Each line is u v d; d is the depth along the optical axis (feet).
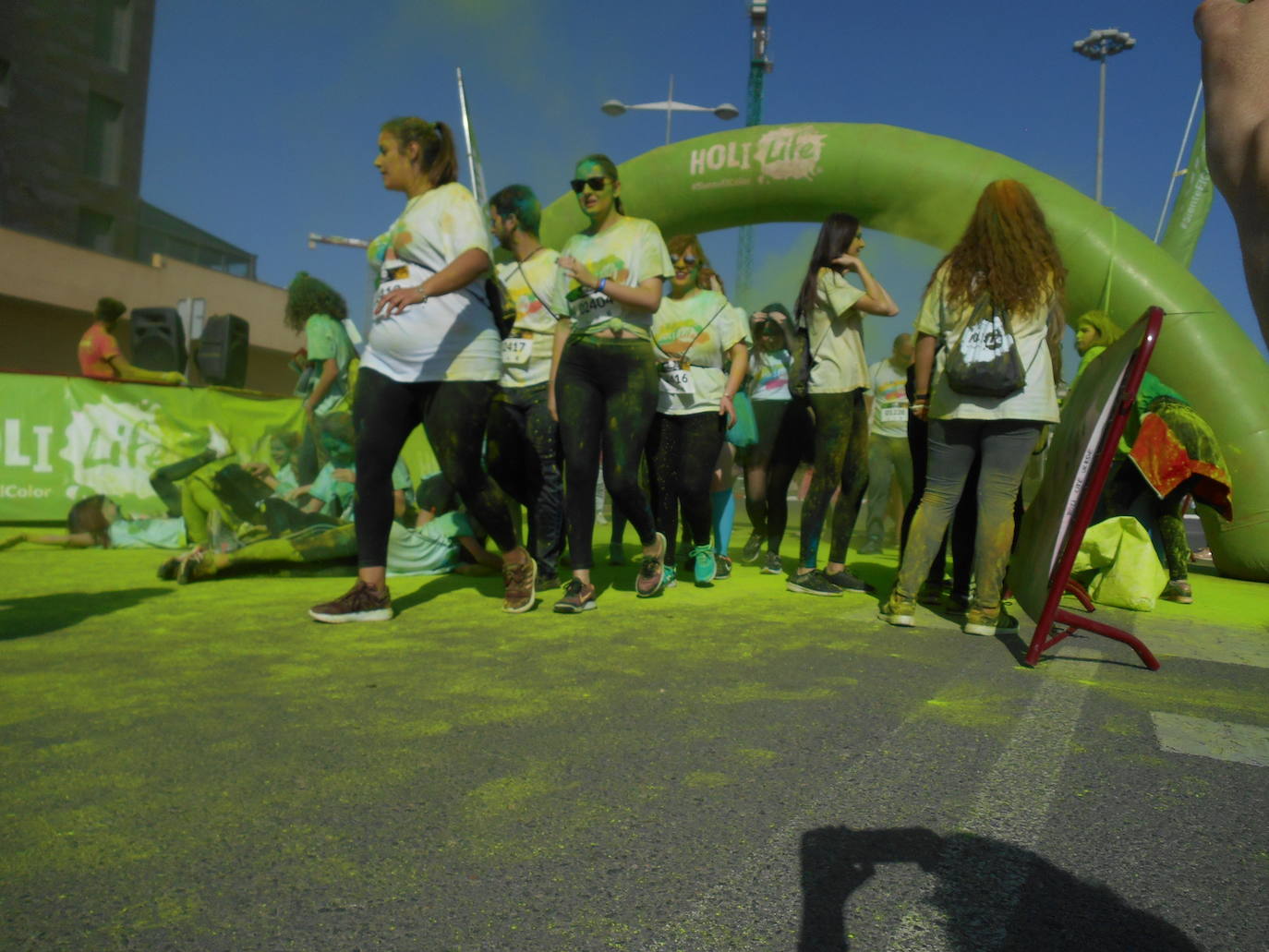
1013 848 4.86
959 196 23.30
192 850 4.70
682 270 15.06
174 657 9.17
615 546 18.92
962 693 8.29
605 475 12.80
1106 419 9.94
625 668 8.95
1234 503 20.61
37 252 62.54
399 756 6.17
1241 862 4.75
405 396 11.22
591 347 12.50
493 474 15.43
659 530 15.44
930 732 6.95
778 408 18.79
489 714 7.22
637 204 25.70
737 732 6.83
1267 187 1.89
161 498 21.20
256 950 3.74
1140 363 9.53
